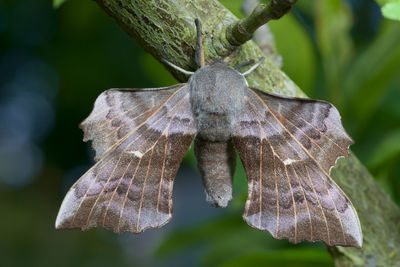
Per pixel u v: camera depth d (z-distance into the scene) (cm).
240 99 36
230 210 42
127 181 35
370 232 36
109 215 35
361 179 37
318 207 35
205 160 36
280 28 39
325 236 35
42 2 68
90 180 35
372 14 48
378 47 41
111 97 35
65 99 66
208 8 35
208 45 36
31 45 69
